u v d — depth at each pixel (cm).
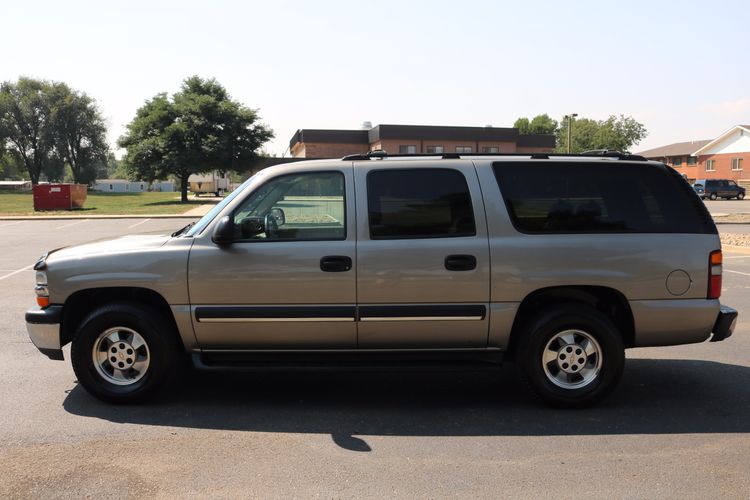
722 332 472
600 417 456
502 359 471
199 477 357
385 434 425
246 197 465
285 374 568
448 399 499
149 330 467
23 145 8219
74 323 497
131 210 3547
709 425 441
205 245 460
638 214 467
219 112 4772
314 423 445
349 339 462
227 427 437
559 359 468
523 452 393
